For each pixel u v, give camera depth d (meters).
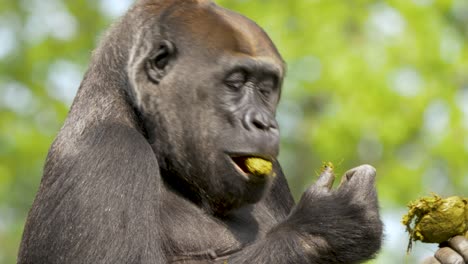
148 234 18.50
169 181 19.98
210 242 19.62
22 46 46.34
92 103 19.72
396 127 42.50
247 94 19.56
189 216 19.75
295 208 19.19
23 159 45.25
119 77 19.89
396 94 42.78
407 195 43.69
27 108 45.94
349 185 19.17
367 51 42.72
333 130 42.53
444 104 43.56
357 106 42.25
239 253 18.92
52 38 46.19
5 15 46.66
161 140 19.75
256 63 19.55
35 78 46.00
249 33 19.97
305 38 42.78
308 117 47.78
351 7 43.31
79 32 46.47
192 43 19.77
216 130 19.47
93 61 20.36
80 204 18.56
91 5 46.66
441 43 44.00
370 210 18.97
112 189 18.59
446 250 18.27
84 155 18.94
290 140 49.03
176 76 19.72
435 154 43.56
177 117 19.66
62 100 46.03
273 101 20.00
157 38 19.89
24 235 19.55
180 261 19.38
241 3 43.38
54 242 18.62
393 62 42.94
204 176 19.62
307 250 18.62
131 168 18.80
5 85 46.12
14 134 45.28
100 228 18.36
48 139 45.25
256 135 19.20
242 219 20.28
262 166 19.09
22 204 47.12
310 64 43.41
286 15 43.16
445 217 18.39
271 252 18.58
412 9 43.72
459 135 43.38
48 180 19.22
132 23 20.28
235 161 19.41
